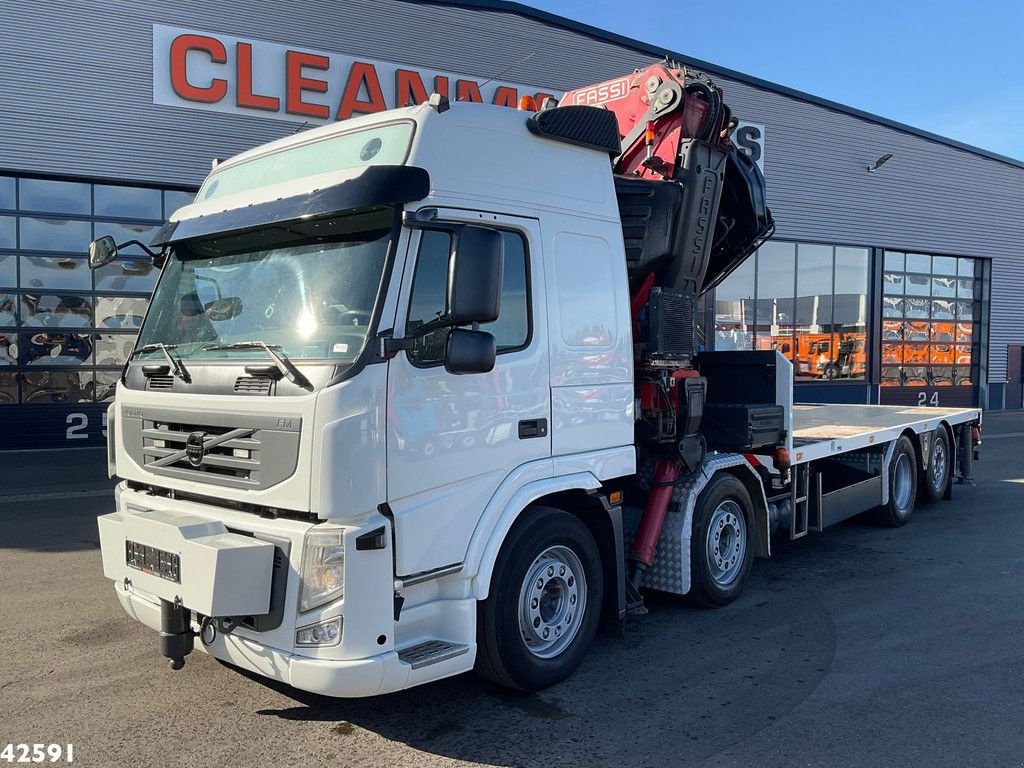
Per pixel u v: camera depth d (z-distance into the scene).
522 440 4.21
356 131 4.12
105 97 14.73
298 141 4.41
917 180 26.08
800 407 12.02
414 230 3.72
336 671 3.38
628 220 5.36
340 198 3.64
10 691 4.43
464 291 3.54
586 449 4.62
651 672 4.73
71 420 15.45
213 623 3.76
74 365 15.42
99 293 15.47
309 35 16.09
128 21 14.77
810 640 5.27
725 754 3.74
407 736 3.92
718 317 22.38
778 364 6.56
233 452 3.77
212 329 4.19
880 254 25.61
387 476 3.55
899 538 8.37
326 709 4.21
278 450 3.55
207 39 15.27
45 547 7.71
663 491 5.59
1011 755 3.72
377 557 3.48
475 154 4.08
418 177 3.68
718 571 5.97
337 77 16.41
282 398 3.55
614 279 4.89
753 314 23.05
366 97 16.73
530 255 4.32
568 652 4.54
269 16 15.73
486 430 4.01
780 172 23.08
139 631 5.38
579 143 4.68
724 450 6.32
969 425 10.97
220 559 3.40
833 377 24.91
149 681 4.56
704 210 6.01
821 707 4.25
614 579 4.93
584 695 4.41
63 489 10.96
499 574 4.13
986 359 28.47
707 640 5.28
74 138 14.60
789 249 23.62
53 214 14.99
